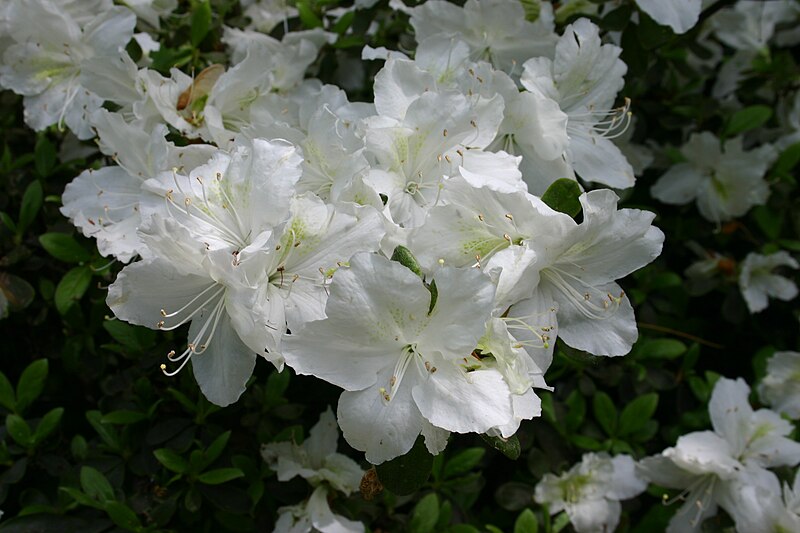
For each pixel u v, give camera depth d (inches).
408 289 11.7
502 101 14.2
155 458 16.9
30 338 19.1
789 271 22.1
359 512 17.3
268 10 21.0
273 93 17.0
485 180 12.6
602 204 12.7
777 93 23.5
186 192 13.1
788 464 18.2
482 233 13.0
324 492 17.0
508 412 11.9
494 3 16.6
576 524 18.5
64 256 17.4
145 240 12.2
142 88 15.6
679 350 19.9
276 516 17.4
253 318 12.0
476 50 17.2
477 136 14.0
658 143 23.0
